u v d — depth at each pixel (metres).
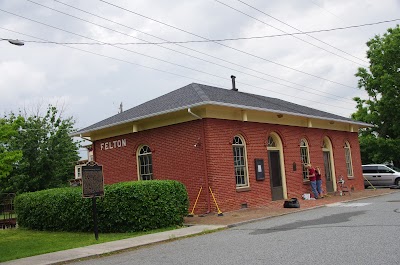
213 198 17.17
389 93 34.59
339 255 7.85
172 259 9.09
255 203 19.19
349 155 28.08
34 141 31.44
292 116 22.08
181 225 14.89
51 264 9.87
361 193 24.92
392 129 35.88
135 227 14.48
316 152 24.30
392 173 30.75
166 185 14.95
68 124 33.41
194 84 21.48
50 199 16.88
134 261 9.34
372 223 11.72
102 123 22.05
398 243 8.57
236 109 18.62
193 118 17.95
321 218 14.06
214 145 17.69
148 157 19.98
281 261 7.74
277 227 12.74
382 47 35.41
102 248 11.40
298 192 22.03
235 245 10.10
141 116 18.81
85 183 13.13
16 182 30.11
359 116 37.62
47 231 16.89
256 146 19.91
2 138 13.32
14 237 15.73
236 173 18.81
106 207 14.84
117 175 21.17
